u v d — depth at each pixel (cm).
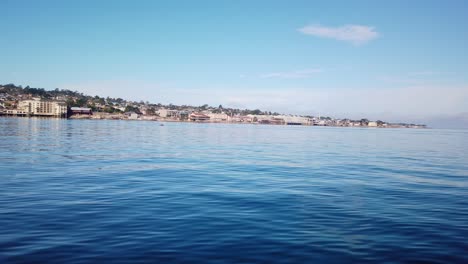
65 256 854
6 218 1163
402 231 1091
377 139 8662
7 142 4603
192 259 848
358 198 1573
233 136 8562
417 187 1900
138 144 4947
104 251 888
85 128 10431
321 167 2761
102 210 1280
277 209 1339
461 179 2214
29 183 1828
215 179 2073
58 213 1230
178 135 8244
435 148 5444
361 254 900
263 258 862
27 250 888
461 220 1223
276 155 3800
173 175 2206
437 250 937
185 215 1230
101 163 2727
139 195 1559
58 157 3064
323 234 1048
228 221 1166
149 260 838
